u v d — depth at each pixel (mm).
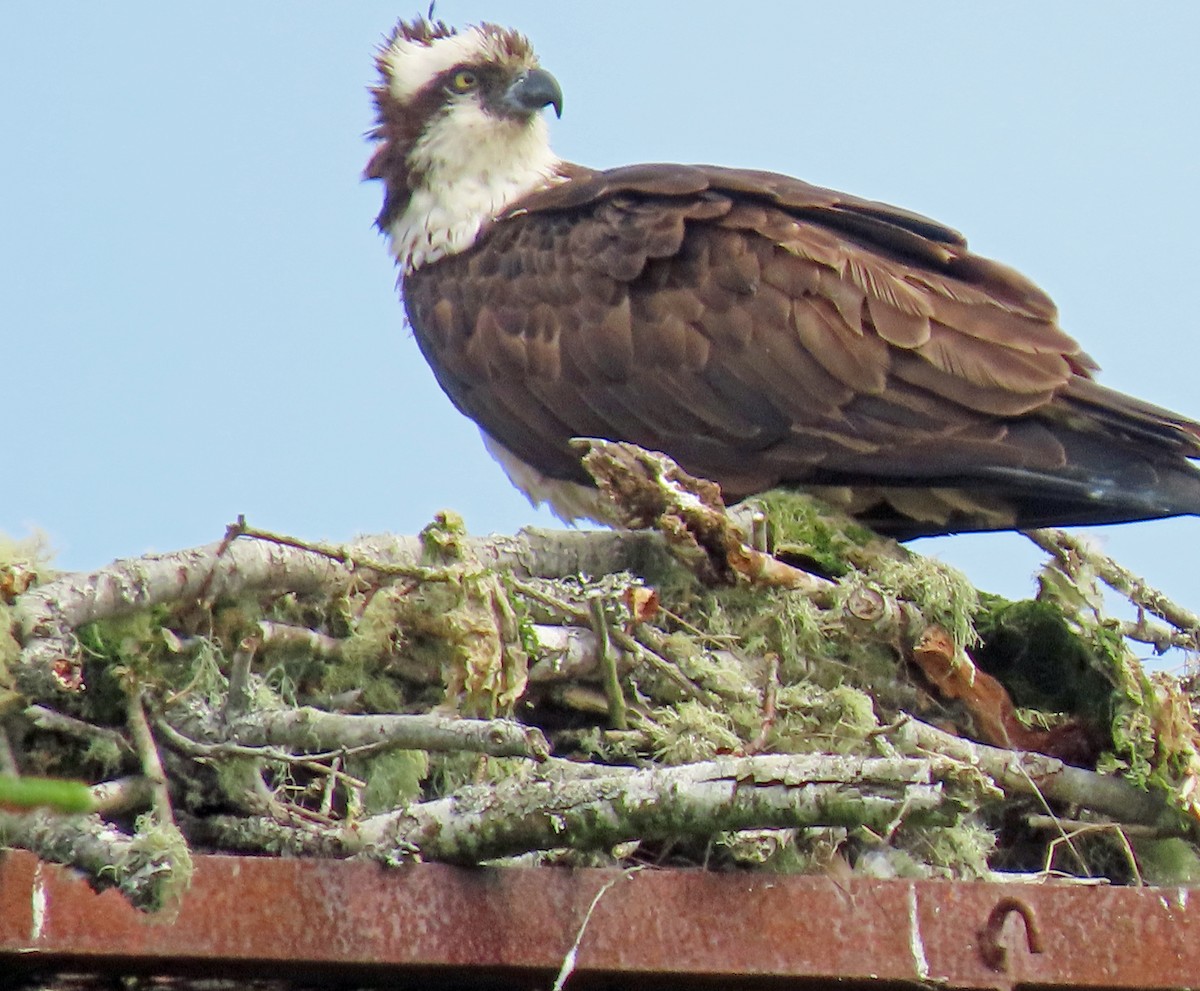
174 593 8555
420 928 7430
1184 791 9664
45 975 7715
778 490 12062
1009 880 8414
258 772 8234
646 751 9359
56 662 7836
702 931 7645
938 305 11953
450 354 13297
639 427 12430
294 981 7938
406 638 9375
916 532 12359
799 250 12234
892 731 9109
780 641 10367
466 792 7703
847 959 7719
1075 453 11367
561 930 7547
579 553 10633
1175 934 7996
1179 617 11750
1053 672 10695
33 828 7230
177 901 7180
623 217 12797
